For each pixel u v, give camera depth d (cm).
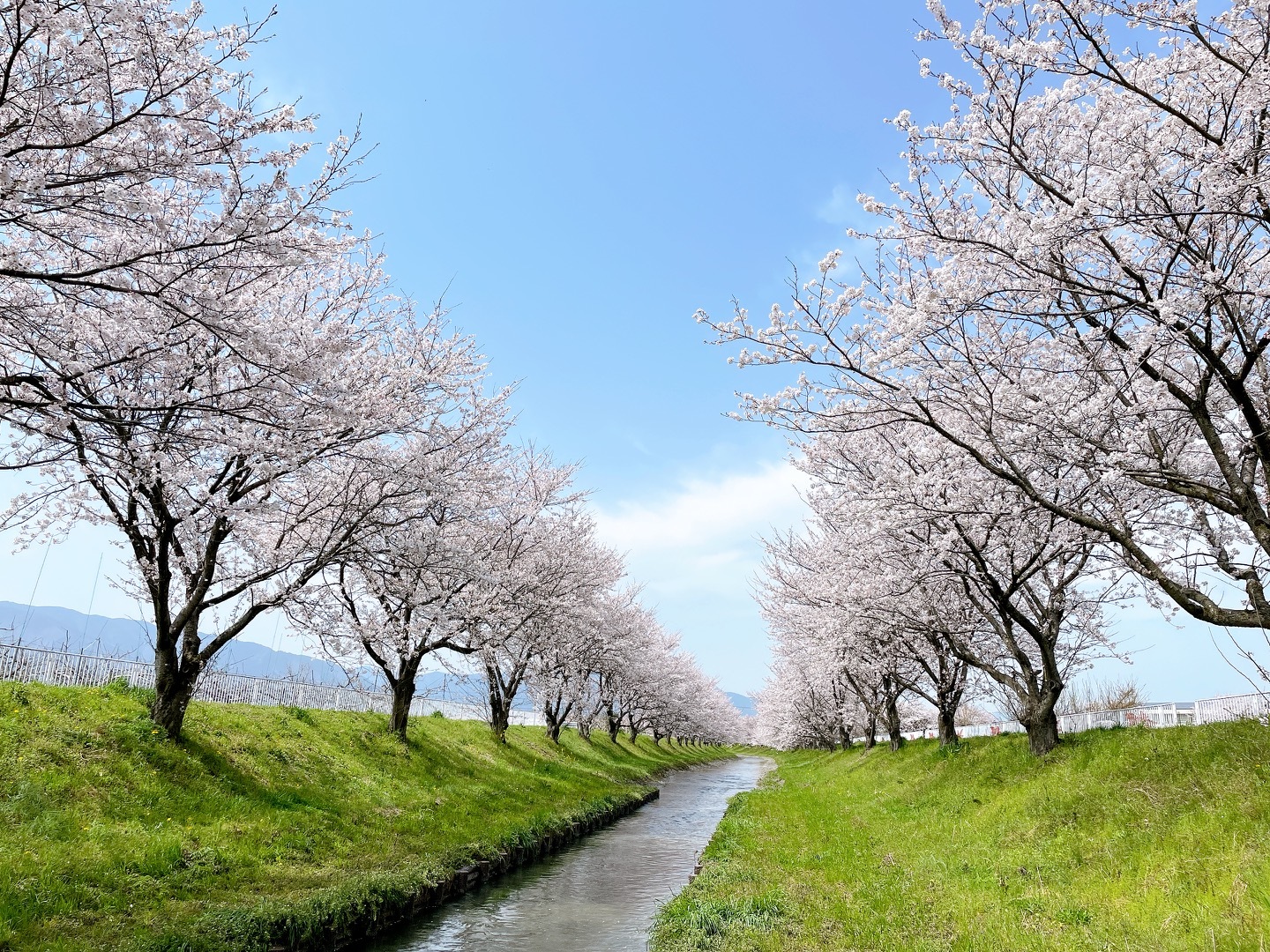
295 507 1481
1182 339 802
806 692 4925
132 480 1101
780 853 1472
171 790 1172
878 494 1280
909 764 2336
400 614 1948
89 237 860
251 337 815
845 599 2014
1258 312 855
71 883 839
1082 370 985
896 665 2636
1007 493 1243
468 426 1798
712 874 1330
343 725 1988
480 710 3238
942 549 1437
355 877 1123
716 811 2858
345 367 1352
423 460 1591
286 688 2195
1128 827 977
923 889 980
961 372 1064
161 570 1322
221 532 1342
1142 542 1144
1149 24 734
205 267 780
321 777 1573
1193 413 849
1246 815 832
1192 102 851
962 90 875
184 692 1344
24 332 781
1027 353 1085
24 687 1224
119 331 884
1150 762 1134
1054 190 844
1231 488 811
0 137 593
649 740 6775
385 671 2100
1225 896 666
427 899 1237
